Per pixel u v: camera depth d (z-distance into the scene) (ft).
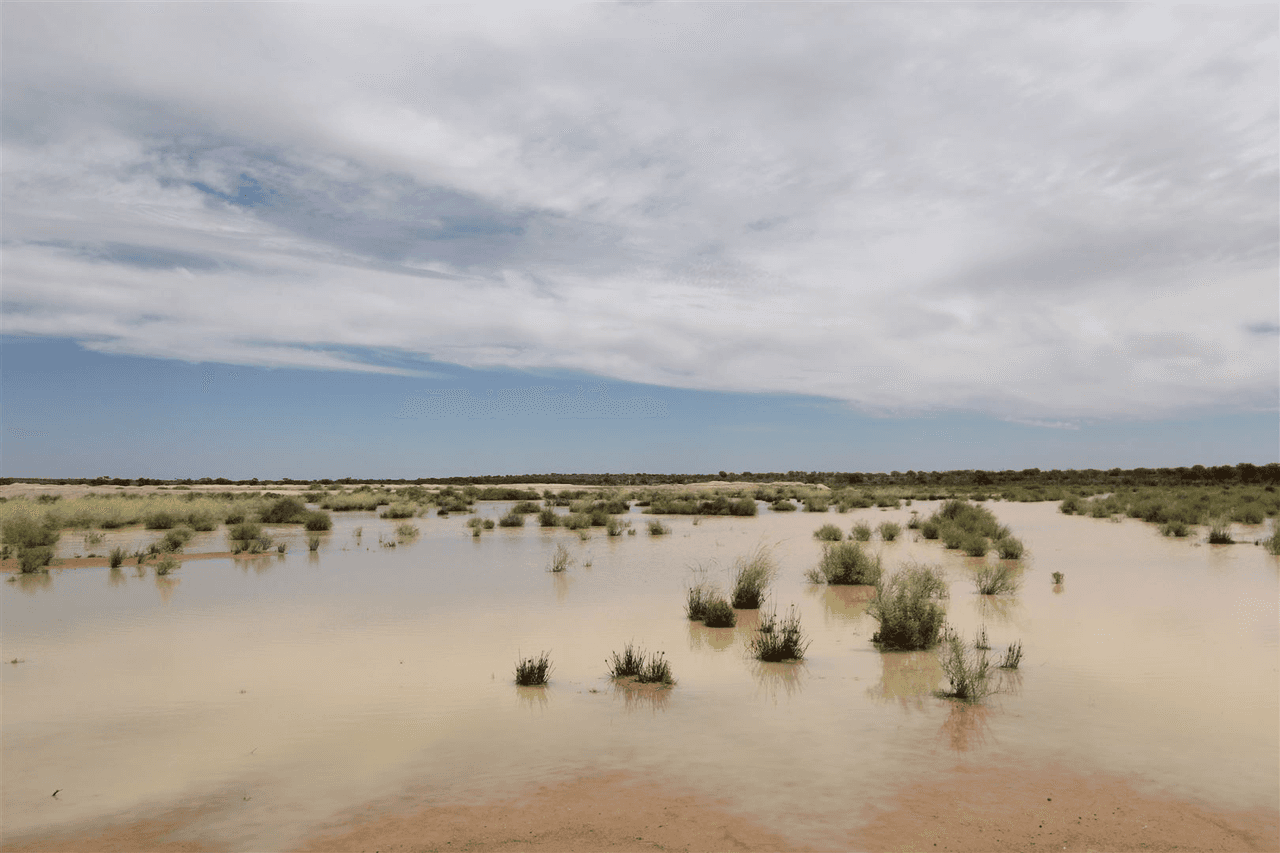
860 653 31.68
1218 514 95.81
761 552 56.49
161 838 15.74
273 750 20.74
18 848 15.33
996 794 17.57
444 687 26.61
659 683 27.04
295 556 65.62
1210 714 23.13
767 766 19.38
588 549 71.00
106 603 42.63
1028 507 134.72
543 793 17.83
